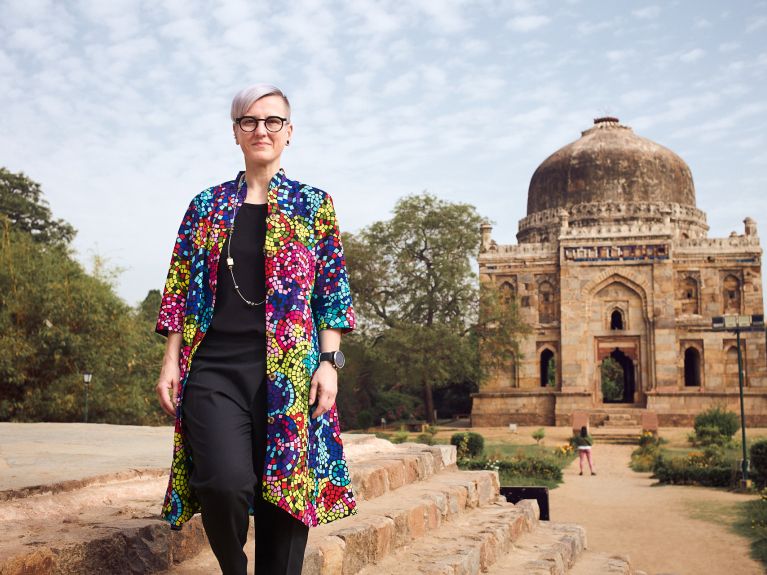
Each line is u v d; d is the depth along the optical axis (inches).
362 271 1763.0
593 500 780.0
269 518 122.6
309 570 159.2
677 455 1185.4
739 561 495.8
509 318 1667.1
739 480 821.9
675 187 2026.3
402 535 213.6
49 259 1021.8
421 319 1713.8
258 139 132.1
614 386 2524.6
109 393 994.7
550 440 1471.5
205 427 115.6
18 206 1971.0
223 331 123.6
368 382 1883.6
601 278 1734.7
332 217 135.0
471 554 212.8
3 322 903.7
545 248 1790.1
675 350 1683.1
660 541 563.5
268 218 128.0
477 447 1139.3
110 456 229.9
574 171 2016.5
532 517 310.0
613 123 2158.0
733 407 1646.2
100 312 978.7
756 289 1710.1
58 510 156.8
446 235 1706.4
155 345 1197.7
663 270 1712.6
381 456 285.9
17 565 115.7
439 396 2279.8
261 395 120.7
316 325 132.3
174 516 118.3
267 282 125.0
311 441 124.6
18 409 907.4
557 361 1745.8
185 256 131.8
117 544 136.1
